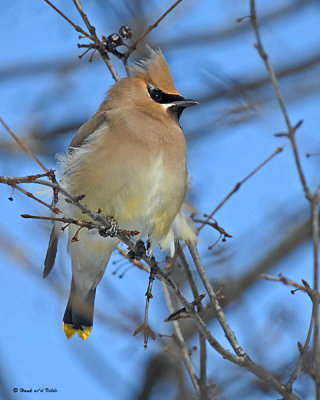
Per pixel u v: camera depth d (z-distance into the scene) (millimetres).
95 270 11945
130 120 11117
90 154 10938
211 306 10000
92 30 11484
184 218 11562
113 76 11883
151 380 10953
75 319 11891
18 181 8188
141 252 10305
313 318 8344
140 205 10992
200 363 9859
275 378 9195
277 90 8516
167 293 10641
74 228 11352
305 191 8086
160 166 11016
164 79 11789
